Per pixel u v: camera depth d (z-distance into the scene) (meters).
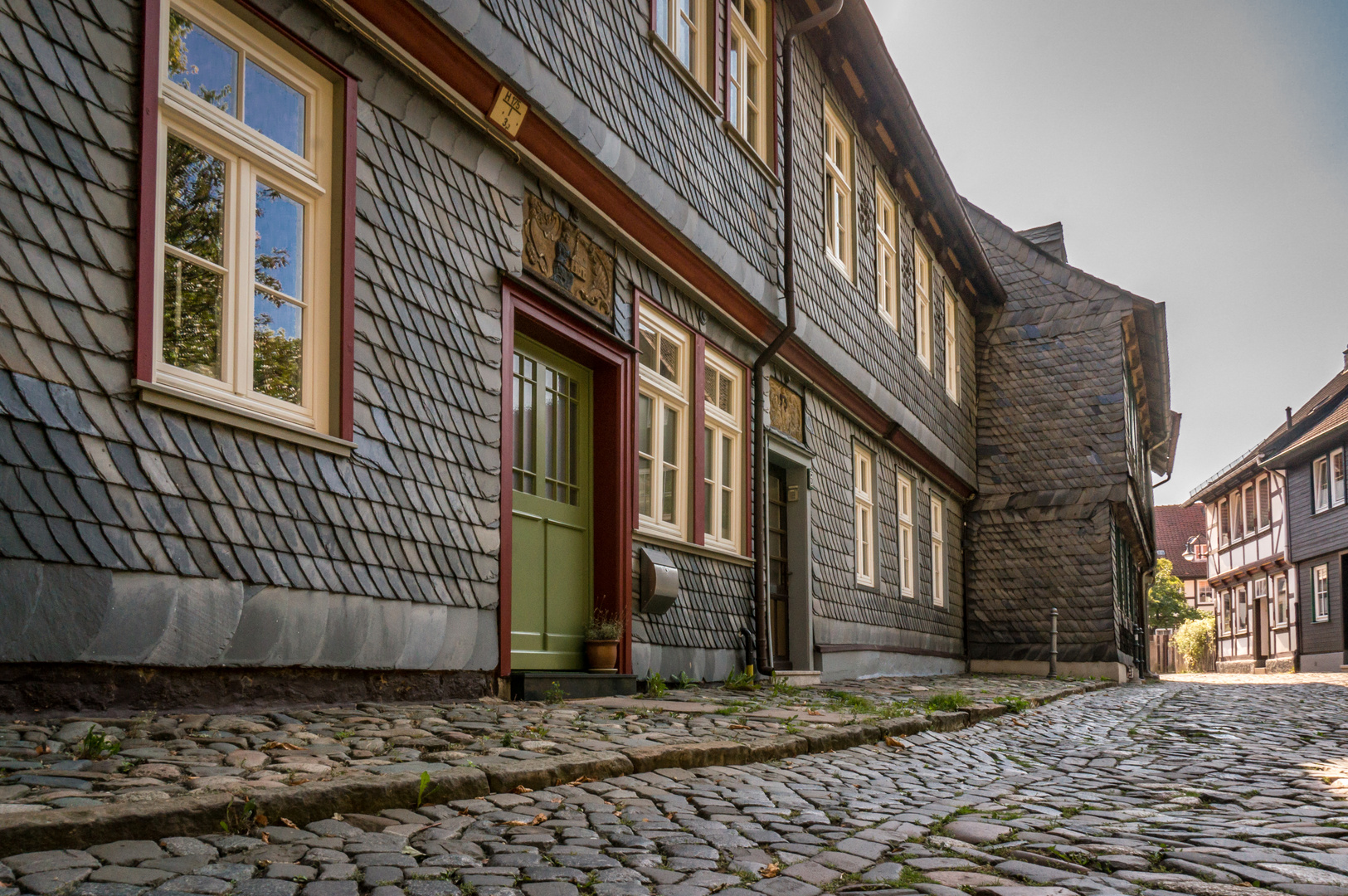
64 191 3.92
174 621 4.22
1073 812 4.15
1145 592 28.09
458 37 5.80
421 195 5.81
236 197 4.72
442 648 5.70
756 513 9.87
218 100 4.66
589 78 7.14
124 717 3.96
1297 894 2.83
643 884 2.73
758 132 10.37
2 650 3.63
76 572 3.87
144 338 4.15
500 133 6.38
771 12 10.45
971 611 18.08
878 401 13.20
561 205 7.16
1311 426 31.88
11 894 2.22
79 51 4.01
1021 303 18.64
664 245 8.30
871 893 2.75
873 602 13.14
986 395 18.62
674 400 8.64
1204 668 42.22
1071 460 17.92
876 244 13.63
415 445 5.60
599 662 7.27
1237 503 39.03
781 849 3.22
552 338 7.12
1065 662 17.38
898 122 13.38
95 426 3.98
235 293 4.67
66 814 2.59
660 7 8.50
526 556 6.85
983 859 3.19
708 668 8.75
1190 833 3.68
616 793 3.85
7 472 3.67
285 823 2.98
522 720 5.17
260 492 4.65
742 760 4.80
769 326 10.15
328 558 4.97
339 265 5.18
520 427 6.90
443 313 5.91
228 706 4.48
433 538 5.68
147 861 2.53
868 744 5.82
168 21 4.41
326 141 5.24
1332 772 5.45
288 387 4.98
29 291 3.78
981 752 6.11
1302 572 31.70
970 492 18.28
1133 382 21.06
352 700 5.12
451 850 2.91
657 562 7.93
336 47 5.24
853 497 12.63
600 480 7.65
